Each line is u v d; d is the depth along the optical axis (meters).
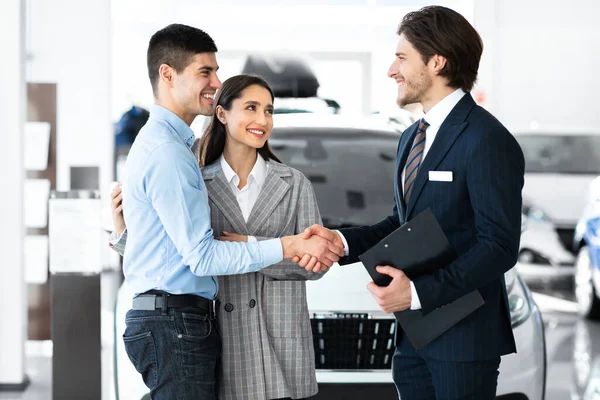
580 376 6.50
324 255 3.18
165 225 2.97
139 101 12.93
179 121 3.14
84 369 4.79
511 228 2.90
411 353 3.22
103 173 10.79
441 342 3.04
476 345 3.03
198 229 2.96
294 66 12.09
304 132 5.50
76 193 4.76
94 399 4.80
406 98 3.12
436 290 2.89
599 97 14.24
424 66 3.06
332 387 4.14
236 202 3.34
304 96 12.07
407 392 3.26
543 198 11.34
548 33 14.17
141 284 3.05
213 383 3.11
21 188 6.24
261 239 3.21
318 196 5.05
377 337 4.22
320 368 4.22
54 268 4.77
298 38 12.09
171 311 3.02
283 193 3.35
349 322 4.21
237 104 3.30
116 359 4.18
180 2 12.36
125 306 4.34
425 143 3.13
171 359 3.01
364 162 5.27
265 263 3.05
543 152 11.88
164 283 3.02
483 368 3.07
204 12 12.23
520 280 4.64
